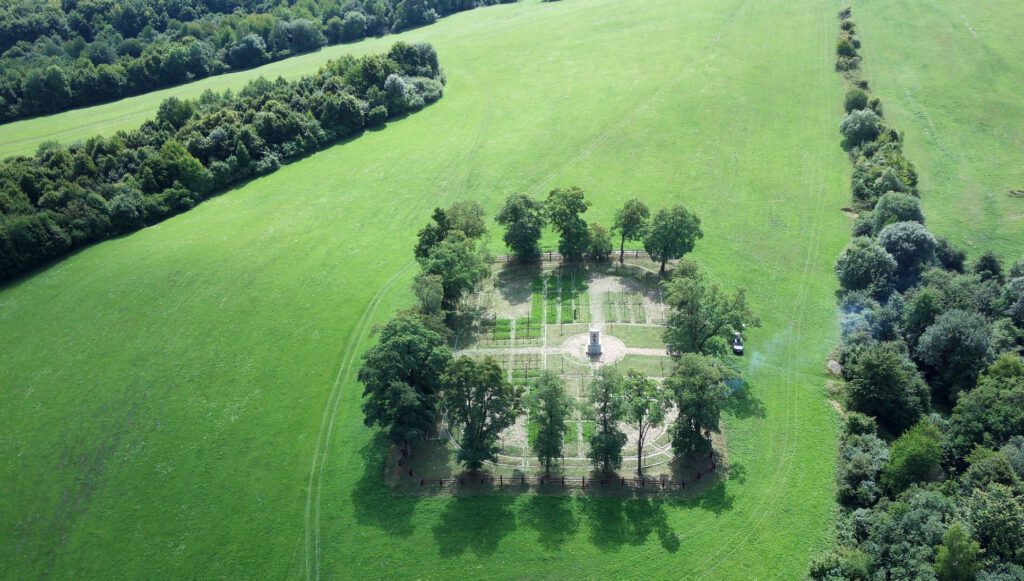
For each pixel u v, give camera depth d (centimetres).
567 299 13612
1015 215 15288
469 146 19300
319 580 9194
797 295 13462
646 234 13725
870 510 9362
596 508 9694
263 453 11000
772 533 9312
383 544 9500
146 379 12494
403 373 10344
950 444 9975
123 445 11350
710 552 9106
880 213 14412
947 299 12150
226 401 11944
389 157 19138
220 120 18912
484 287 14088
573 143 19000
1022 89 19150
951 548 7931
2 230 14862
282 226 16438
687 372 9950
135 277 14900
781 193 16462
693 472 10156
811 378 11712
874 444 10125
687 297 11325
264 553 9594
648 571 8912
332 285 14400
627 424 11025
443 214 13975
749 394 11438
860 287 13100
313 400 11844
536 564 9069
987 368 10950
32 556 9888
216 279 14738
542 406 9794
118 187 16900
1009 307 12338
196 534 9931
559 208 13900
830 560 8644
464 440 9962
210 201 17862
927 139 17862
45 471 11050
